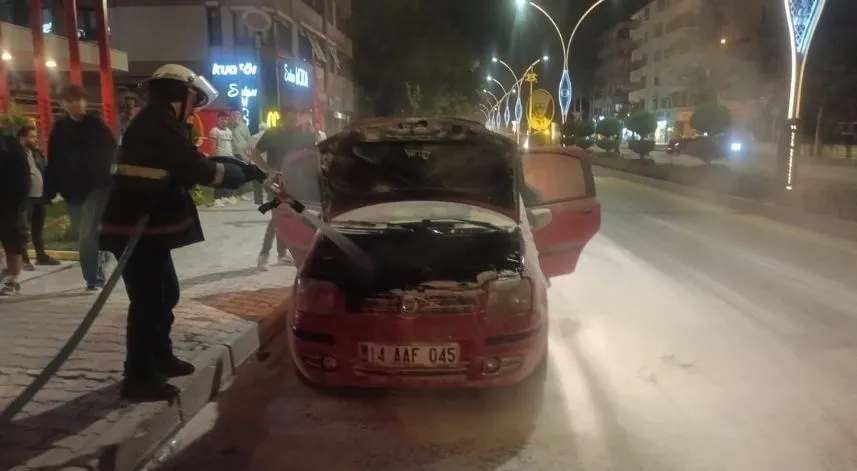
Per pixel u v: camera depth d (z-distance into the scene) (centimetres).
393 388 426
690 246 1006
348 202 570
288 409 450
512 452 389
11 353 489
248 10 2892
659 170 2484
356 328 416
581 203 631
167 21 2956
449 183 573
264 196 1411
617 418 431
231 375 509
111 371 458
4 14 2252
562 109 3678
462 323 412
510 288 425
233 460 381
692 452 388
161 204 406
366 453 389
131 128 403
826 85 3853
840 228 1094
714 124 3331
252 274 756
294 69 2844
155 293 414
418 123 552
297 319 432
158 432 397
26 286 683
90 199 631
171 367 449
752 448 392
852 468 370
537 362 438
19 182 637
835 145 4266
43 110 1312
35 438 364
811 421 426
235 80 2555
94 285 662
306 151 624
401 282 429
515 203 560
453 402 456
